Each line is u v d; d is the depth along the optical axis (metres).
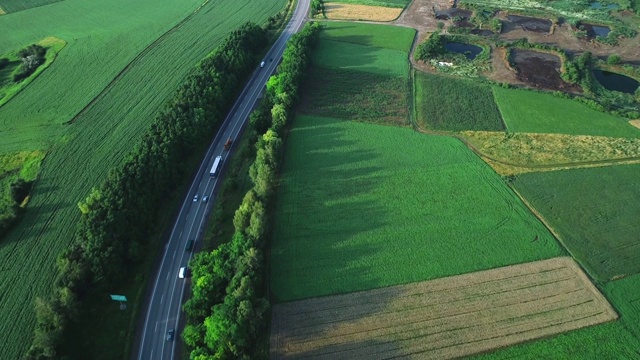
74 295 83.44
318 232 104.12
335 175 119.75
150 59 171.50
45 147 127.88
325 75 163.38
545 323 86.56
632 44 181.88
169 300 91.31
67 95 150.50
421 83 159.75
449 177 118.94
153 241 102.50
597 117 141.38
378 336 84.31
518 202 111.75
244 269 87.81
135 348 83.31
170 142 116.25
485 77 163.00
